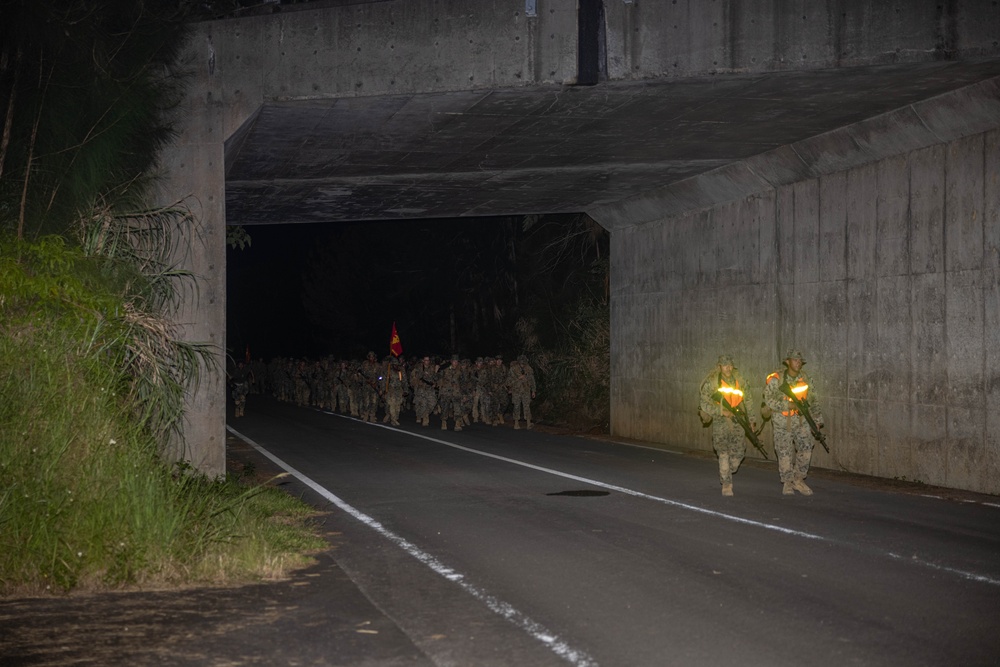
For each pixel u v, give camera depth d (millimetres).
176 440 12398
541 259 34656
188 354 10453
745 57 11906
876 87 12375
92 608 6527
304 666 5422
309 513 10945
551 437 22719
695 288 19594
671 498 12328
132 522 7535
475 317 42000
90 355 8688
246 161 15984
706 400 12531
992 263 12289
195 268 12727
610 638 6098
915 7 11430
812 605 6879
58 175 11266
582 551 8891
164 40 12508
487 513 11148
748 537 9539
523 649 5848
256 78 12750
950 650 5793
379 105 12984
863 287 14734
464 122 13938
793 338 16469
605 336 27344
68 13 11242
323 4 12656
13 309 8938
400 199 20109
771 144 15555
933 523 10312
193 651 5633
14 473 7371
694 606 6883
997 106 11984
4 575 6941
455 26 12477
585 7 12242
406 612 6723
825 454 15656
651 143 15406
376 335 50844
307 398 41594
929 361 13391
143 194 12477
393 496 12578
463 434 23641
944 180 13094
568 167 17188
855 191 14906
